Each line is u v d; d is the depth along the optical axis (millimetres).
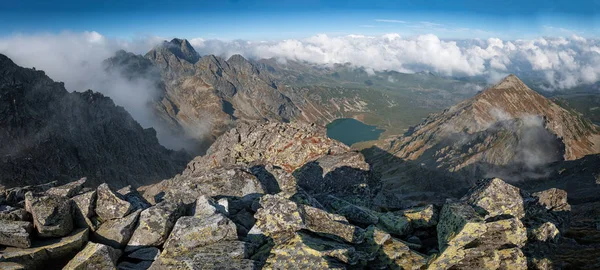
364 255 21719
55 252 20875
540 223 27516
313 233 23344
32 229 21609
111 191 24344
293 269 19625
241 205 29406
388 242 23422
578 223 65312
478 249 21891
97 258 20078
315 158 62969
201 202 24984
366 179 53062
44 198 22250
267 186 37312
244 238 23078
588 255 31922
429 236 27250
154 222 23266
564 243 36750
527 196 28875
